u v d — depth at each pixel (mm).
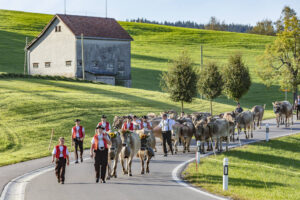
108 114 36375
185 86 37875
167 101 47531
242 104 60281
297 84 56219
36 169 17922
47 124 30781
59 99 39625
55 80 55719
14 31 107938
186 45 112500
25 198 12109
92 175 16094
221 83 42531
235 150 22781
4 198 12352
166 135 20969
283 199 12242
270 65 58062
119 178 15391
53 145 25578
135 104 42406
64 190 13211
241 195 12344
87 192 12836
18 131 28203
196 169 16422
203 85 42438
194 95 38562
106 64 66688
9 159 20781
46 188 13570
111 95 46219
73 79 58000
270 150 23469
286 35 55469
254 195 12539
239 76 48344
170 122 21047
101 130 14586
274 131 31516
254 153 22156
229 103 60125
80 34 63812
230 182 14648
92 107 38031
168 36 123188
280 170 18219
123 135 15508
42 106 35844
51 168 18156
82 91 47188
